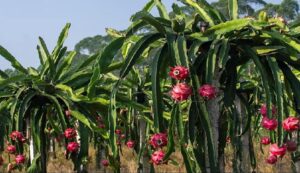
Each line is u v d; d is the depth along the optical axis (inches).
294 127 160.2
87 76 255.4
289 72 181.3
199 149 175.6
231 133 258.1
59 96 249.8
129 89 315.6
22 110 239.3
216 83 181.0
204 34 178.2
